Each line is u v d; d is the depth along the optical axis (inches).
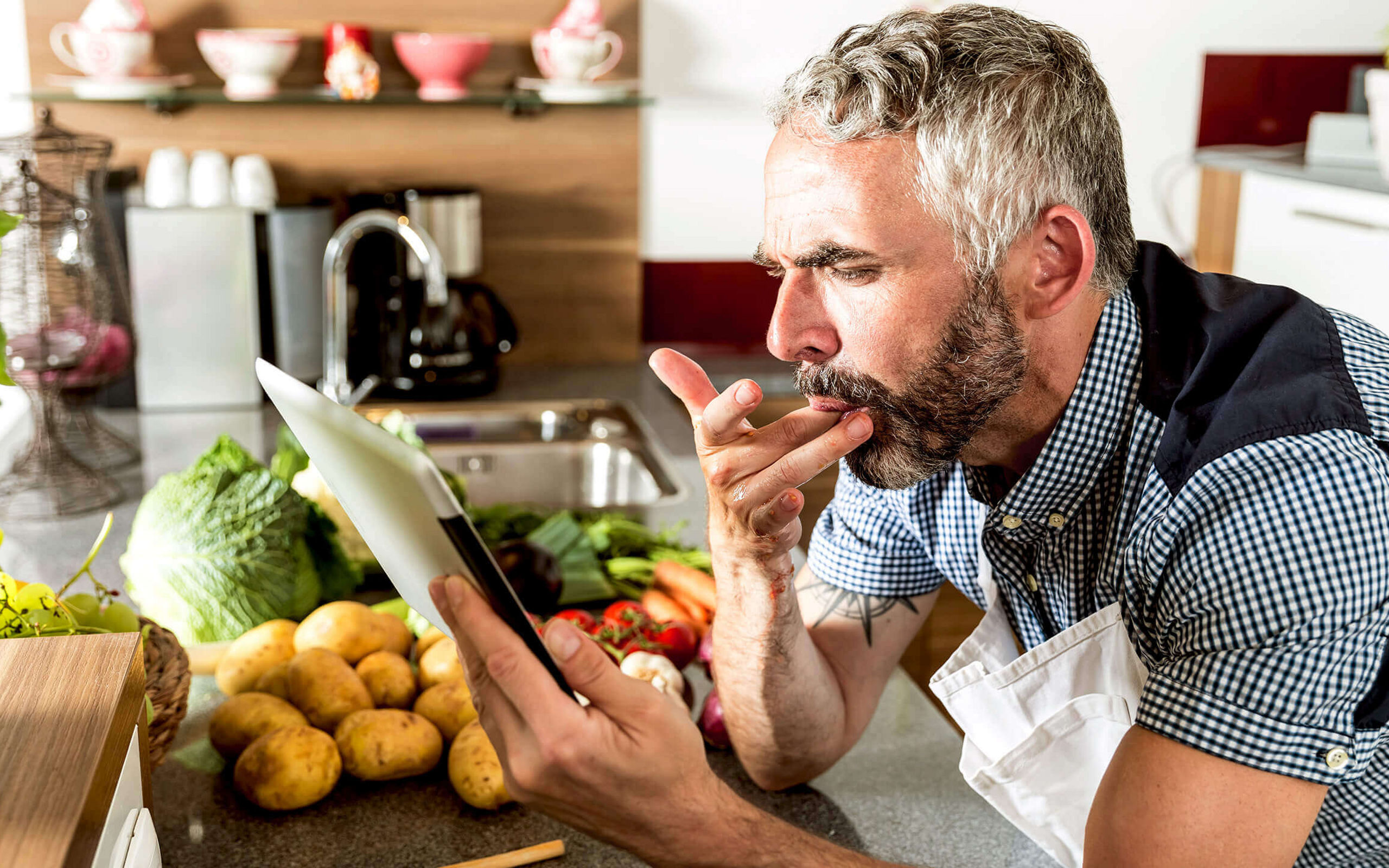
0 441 80.6
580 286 99.6
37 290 71.5
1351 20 104.7
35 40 87.1
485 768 39.5
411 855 37.6
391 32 92.0
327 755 40.2
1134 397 35.0
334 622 46.9
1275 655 28.7
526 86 92.5
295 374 90.5
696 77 96.8
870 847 38.9
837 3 97.3
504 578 25.5
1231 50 103.6
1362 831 34.8
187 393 88.5
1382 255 89.1
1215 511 30.2
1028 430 36.1
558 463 85.3
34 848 22.6
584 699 32.4
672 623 50.3
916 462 34.4
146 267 85.4
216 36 84.8
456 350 89.7
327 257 78.3
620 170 97.7
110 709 27.8
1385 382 32.8
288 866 36.9
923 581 44.9
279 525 52.9
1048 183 32.1
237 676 46.4
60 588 57.3
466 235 90.4
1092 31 101.0
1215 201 105.5
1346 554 28.6
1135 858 29.5
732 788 42.4
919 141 31.0
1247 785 28.9
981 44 31.9
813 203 31.8
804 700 40.5
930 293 32.1
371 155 94.0
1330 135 100.6
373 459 23.4
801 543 85.7
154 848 29.7
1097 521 37.1
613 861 37.4
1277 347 33.0
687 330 102.9
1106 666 36.5
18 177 70.6
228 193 87.4
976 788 37.7
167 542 52.0
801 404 91.6
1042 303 33.1
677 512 68.7
